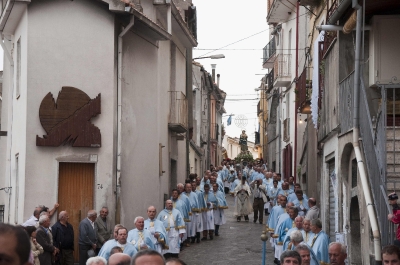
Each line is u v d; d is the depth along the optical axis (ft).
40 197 57.98
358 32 42.19
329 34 55.52
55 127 58.13
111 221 58.90
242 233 82.58
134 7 61.82
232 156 278.46
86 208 58.80
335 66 51.83
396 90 45.73
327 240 42.50
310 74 75.41
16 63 63.98
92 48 59.36
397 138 41.88
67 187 58.85
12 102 65.72
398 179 39.99
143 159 66.33
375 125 42.04
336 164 52.13
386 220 36.50
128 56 62.75
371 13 45.88
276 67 106.11
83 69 59.06
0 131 67.56
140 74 65.57
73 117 58.39
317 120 61.82
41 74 58.54
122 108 61.05
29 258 11.23
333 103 53.06
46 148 58.23
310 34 79.77
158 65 72.49
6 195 65.87
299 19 94.73
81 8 59.36
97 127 58.75
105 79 59.31
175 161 85.35
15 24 63.57
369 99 46.62
